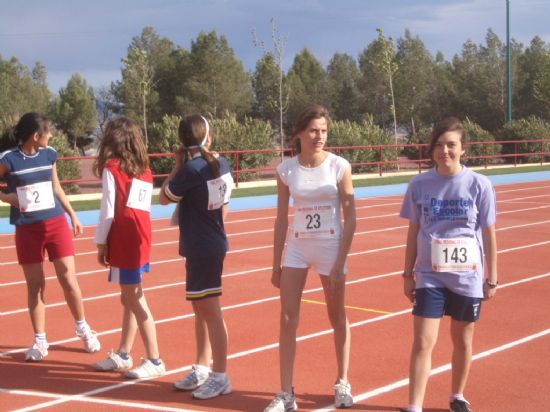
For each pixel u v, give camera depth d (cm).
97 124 8425
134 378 586
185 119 539
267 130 3014
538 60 6881
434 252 473
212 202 532
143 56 4709
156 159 2731
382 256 1191
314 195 510
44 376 593
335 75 9681
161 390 561
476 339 697
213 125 2889
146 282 987
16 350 669
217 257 537
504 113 7044
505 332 723
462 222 475
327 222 512
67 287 647
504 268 1073
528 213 1795
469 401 533
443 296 475
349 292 909
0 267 1109
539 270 1058
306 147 511
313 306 828
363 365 619
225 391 549
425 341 473
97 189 2892
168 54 7550
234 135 2870
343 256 509
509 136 3766
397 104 7662
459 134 475
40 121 627
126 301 598
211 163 532
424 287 475
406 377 588
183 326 750
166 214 1777
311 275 1003
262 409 520
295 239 518
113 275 581
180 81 7275
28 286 639
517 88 6969
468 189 475
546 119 6694
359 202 2086
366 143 3284
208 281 536
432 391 554
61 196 658
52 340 701
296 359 635
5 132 637
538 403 530
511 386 566
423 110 7706
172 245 1327
